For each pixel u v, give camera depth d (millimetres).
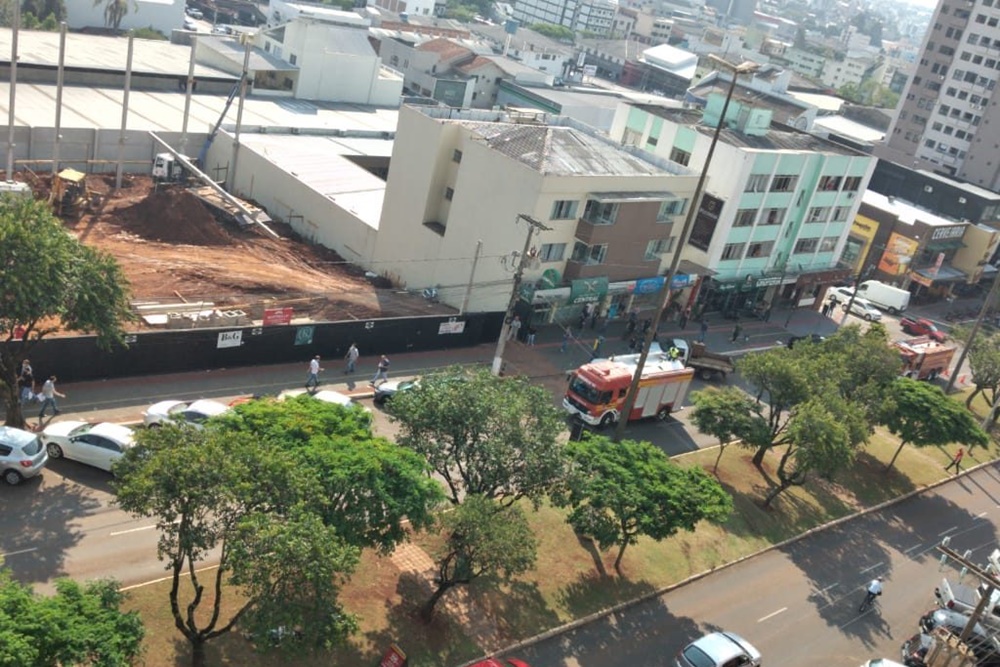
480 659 34062
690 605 41469
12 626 21312
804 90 194000
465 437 36750
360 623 33500
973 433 56969
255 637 27469
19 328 42844
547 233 63656
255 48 113250
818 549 49094
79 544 34531
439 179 68625
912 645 41719
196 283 61312
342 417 34438
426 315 63062
